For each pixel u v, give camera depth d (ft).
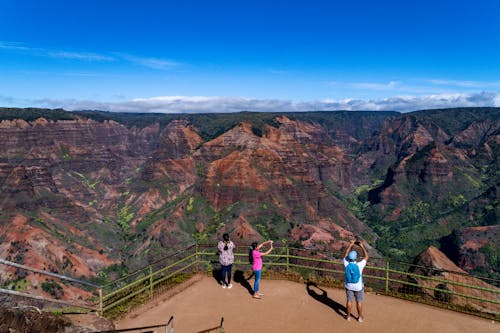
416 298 62.28
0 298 56.39
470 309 58.85
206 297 63.36
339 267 246.47
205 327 52.95
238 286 67.97
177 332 51.75
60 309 58.65
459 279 81.92
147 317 56.90
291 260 261.24
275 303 60.39
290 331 51.49
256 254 61.93
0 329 44.19
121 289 61.21
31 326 45.06
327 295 63.57
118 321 56.29
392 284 83.05
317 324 53.36
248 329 52.19
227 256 65.51
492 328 53.11
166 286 68.85
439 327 53.01
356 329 51.98
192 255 73.87
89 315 55.26
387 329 52.13
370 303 60.49
